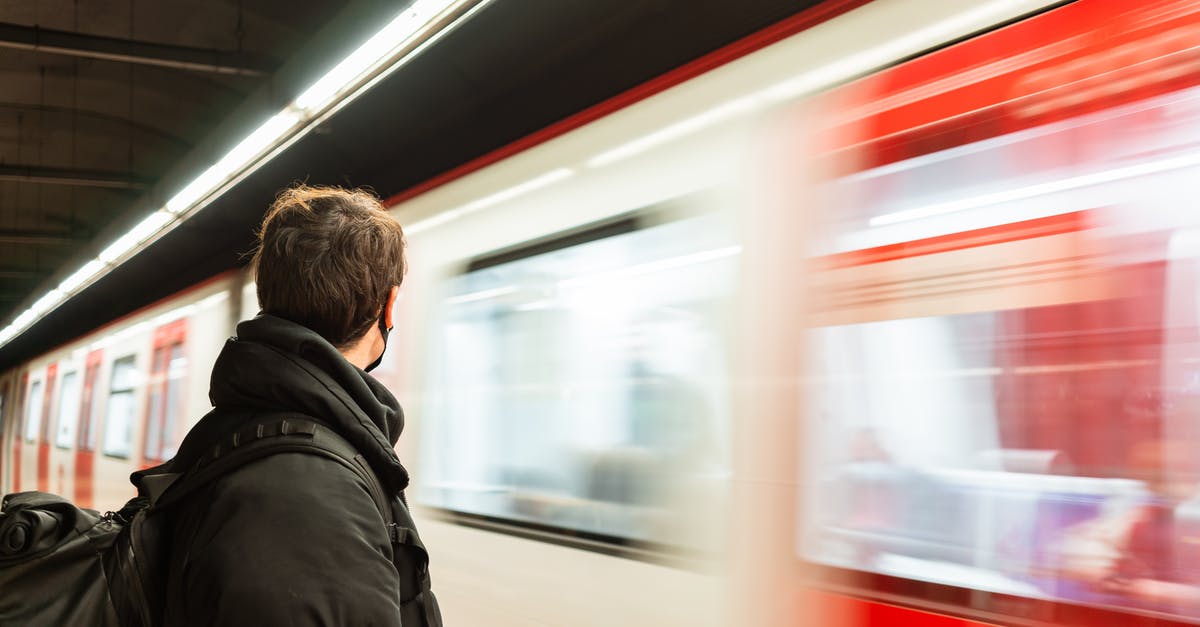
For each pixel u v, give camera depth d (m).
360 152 10.62
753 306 2.52
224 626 1.02
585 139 3.27
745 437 2.48
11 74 11.91
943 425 2.04
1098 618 1.75
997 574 1.91
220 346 6.76
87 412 10.26
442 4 3.76
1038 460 1.88
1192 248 1.71
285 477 1.11
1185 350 1.70
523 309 3.46
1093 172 1.88
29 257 23.09
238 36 9.14
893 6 2.33
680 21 3.14
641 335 2.89
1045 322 1.91
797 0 2.64
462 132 4.64
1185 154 1.75
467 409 3.70
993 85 2.08
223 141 6.21
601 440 2.99
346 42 4.41
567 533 3.07
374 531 1.12
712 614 2.50
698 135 2.80
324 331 1.31
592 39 5.98
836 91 2.42
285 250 1.30
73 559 1.20
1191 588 1.63
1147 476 1.72
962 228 2.08
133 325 9.05
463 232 3.89
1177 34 1.81
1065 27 1.98
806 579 2.27
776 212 2.51
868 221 2.27
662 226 2.88
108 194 17.20
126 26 10.12
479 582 3.48
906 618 2.04
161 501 1.21
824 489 2.26
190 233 13.67
